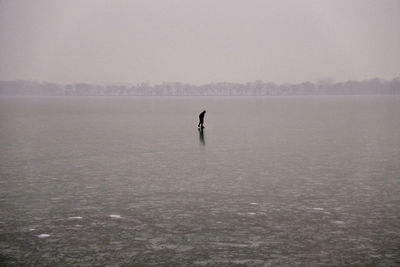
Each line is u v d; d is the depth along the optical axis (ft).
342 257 39.09
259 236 44.45
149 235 44.96
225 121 225.76
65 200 58.80
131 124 205.67
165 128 181.06
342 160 92.58
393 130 162.50
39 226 47.88
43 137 142.72
